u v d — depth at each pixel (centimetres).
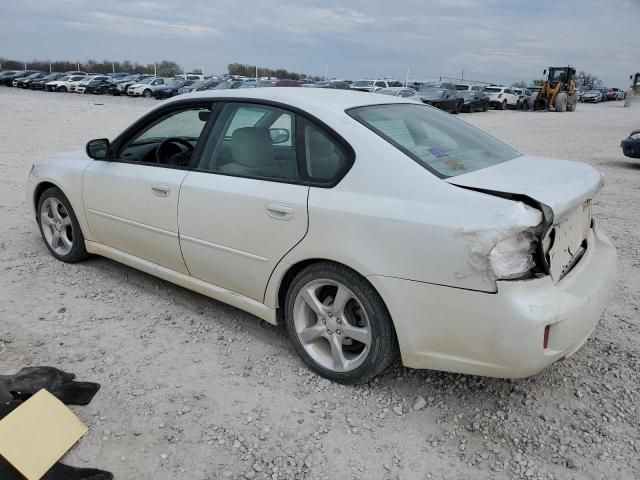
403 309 270
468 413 289
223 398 295
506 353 248
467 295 251
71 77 4428
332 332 305
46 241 482
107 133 1517
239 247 329
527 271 249
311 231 293
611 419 285
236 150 336
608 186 920
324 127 301
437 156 292
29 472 235
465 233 246
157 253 386
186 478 241
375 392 305
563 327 251
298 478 243
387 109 335
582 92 6662
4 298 402
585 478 246
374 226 271
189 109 373
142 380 308
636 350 353
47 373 299
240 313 391
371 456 257
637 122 2788
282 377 316
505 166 307
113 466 246
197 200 345
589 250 315
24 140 1316
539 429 277
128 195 390
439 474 248
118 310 390
